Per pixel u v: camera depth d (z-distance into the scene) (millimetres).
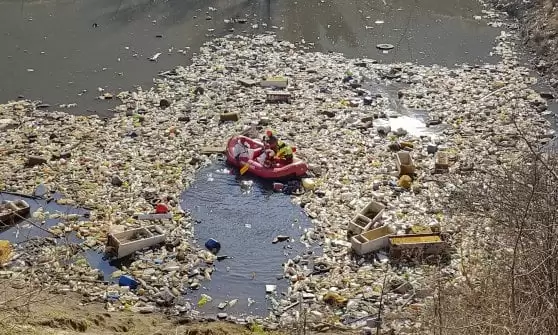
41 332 8477
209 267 12000
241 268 12016
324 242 12594
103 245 12344
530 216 8023
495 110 17484
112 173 14570
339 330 10352
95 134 16203
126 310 10883
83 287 11328
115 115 17234
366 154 15414
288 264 12031
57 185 14117
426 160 15164
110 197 13773
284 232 12969
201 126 16609
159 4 25219
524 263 7559
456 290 8789
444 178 14344
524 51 21422
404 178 14172
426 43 22141
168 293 11250
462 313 7645
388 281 11312
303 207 13688
